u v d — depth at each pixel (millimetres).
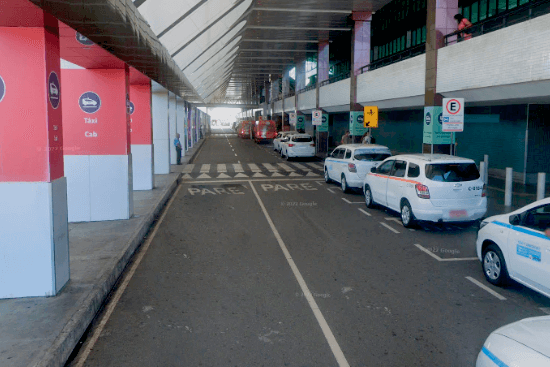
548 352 3105
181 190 17531
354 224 11406
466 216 10125
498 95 14320
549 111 17875
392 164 12055
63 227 6465
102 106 11062
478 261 8289
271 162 29312
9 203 6039
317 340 5191
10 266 6055
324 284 7074
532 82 12008
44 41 6020
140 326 5602
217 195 16172
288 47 38781
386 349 4973
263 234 10391
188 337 5289
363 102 25812
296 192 16750
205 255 8719
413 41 28688
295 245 9438
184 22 13219
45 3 5074
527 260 6086
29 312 5574
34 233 6062
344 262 8234
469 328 5492
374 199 13008
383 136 32781
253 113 110562
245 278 7371
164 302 6375
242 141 58031
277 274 7570
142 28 8047
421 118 26891
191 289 6883
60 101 6535
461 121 12914
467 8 22250
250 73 60281
